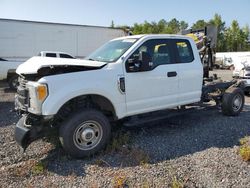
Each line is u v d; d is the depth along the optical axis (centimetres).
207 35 851
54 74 420
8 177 368
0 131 569
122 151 449
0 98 1016
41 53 1440
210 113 728
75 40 1772
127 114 490
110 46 546
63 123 420
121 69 474
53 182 357
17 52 1579
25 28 1588
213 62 854
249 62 1180
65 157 432
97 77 443
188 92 589
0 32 1517
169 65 549
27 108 431
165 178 360
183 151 455
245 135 540
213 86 701
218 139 515
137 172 377
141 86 499
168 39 558
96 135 444
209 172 375
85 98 455
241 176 364
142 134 541
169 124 618
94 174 377
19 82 475
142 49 509
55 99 404
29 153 452
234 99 693
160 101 534
